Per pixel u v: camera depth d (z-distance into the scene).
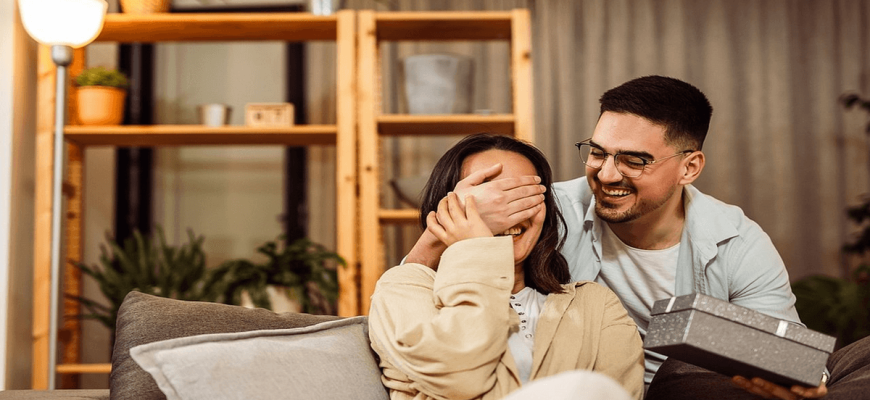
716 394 1.12
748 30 3.62
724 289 1.60
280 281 2.51
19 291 2.35
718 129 3.57
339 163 2.56
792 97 3.59
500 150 1.27
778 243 3.53
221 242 3.49
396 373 1.15
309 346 1.14
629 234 1.60
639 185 1.46
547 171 1.30
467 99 2.72
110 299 2.57
